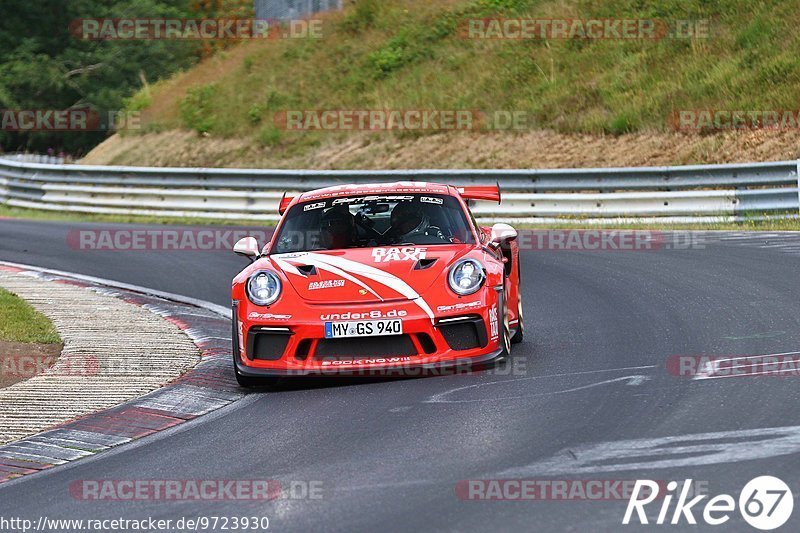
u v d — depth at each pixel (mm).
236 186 73625
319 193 29156
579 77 84688
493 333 24266
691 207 57781
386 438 18891
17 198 85375
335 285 24375
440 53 95625
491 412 20266
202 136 97250
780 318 28594
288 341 23781
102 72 131000
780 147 67250
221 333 32688
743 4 84875
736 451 16484
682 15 86812
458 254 25516
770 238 47406
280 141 91688
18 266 51062
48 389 25031
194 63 132125
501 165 77875
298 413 21672
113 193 77688
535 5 97125
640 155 72688
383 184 29453
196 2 138000
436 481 15984
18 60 129500
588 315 32250
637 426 18438
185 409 23125
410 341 23625
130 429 21531
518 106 84250
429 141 83812
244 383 24781
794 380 21078
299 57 102812
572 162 75000
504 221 63812
